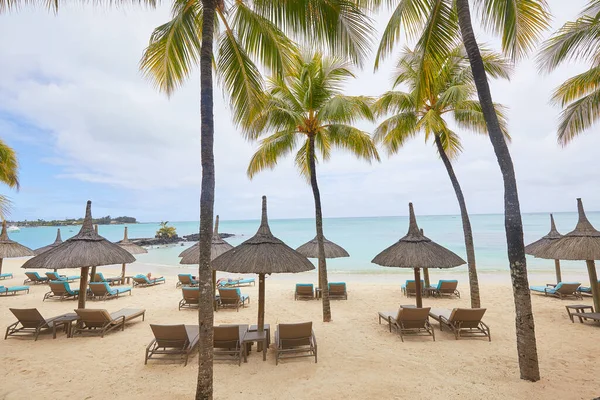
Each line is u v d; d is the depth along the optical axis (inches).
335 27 191.0
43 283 600.7
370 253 1194.0
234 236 2337.6
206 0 176.4
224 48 229.8
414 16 227.6
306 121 354.9
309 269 240.1
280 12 191.9
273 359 228.2
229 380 193.9
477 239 1493.6
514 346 250.1
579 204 322.7
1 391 182.9
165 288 562.3
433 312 307.6
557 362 214.4
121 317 303.7
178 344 225.3
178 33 218.2
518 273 189.5
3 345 261.6
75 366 218.4
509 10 212.7
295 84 363.9
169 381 194.5
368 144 367.2
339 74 352.5
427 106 382.6
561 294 421.1
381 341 267.0
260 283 249.3
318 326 316.5
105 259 284.0
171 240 1884.8
